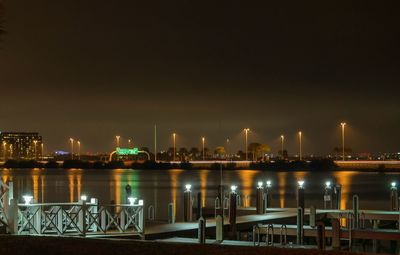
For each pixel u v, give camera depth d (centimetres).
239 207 6388
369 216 5538
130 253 2341
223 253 2348
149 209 5878
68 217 3612
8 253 2323
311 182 16400
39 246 2478
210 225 4638
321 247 3641
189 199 5375
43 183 15625
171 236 4250
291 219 5325
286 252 2395
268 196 7300
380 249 4778
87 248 2442
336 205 6831
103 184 15112
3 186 3394
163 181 17138
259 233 4288
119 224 3922
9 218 3353
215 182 16325
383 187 13838
